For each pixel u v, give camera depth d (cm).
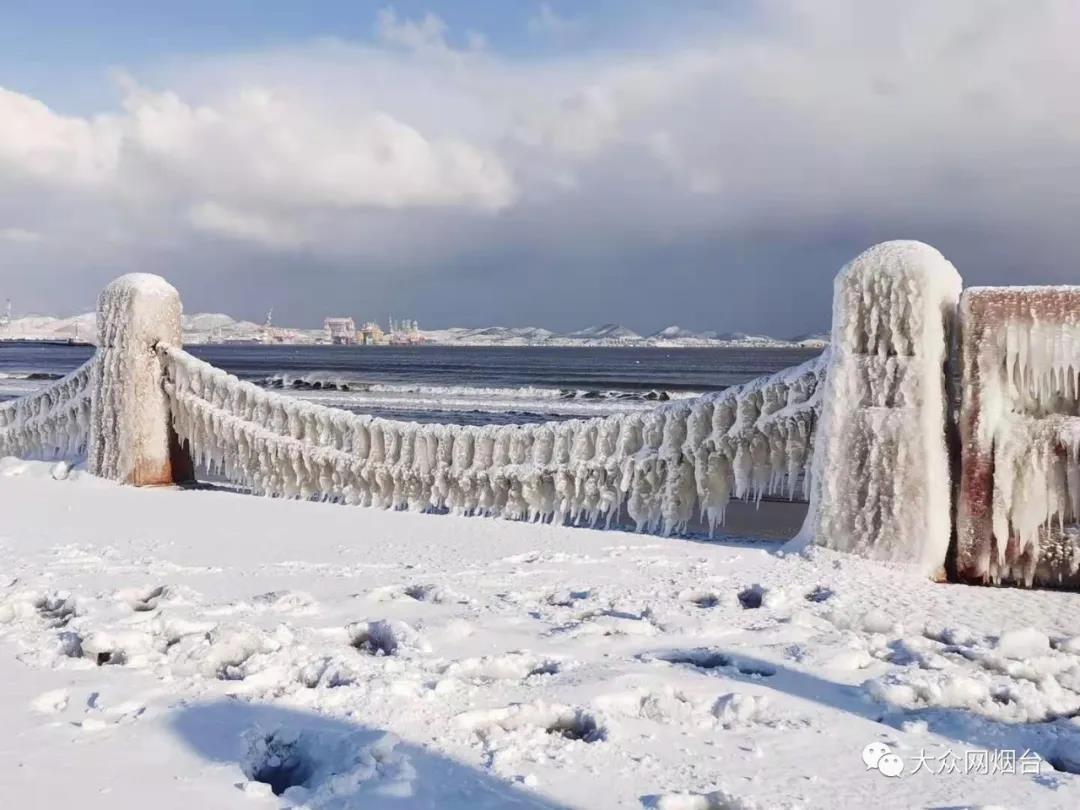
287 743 339
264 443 1041
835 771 326
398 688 383
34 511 883
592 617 528
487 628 493
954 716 380
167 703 370
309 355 14300
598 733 356
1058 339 636
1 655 434
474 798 296
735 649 458
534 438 898
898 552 666
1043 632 508
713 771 323
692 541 793
